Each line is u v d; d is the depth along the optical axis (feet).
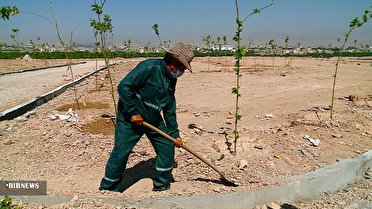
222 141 18.48
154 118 12.74
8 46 91.15
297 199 13.80
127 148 12.83
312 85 45.21
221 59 120.67
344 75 59.98
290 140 18.62
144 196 12.26
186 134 19.81
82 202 11.23
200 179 14.76
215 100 33.50
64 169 15.39
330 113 26.32
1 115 22.09
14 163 15.40
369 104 30.91
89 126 21.08
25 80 47.67
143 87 11.98
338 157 16.93
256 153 16.89
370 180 16.01
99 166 16.02
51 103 31.01
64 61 108.06
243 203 12.73
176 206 12.00
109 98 33.58
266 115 25.72
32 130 19.56
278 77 55.57
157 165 13.35
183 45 11.96
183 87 43.32
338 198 14.16
